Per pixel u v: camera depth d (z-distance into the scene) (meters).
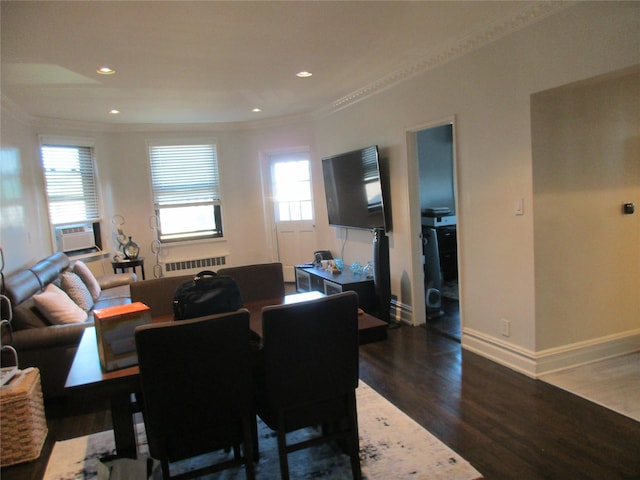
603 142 3.04
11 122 4.39
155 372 1.64
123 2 2.31
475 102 3.23
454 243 5.71
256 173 6.53
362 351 3.67
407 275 4.32
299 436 2.53
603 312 3.17
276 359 1.81
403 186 4.21
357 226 4.96
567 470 2.04
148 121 5.86
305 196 6.39
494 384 2.94
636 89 3.11
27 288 3.32
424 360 3.42
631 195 3.17
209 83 4.04
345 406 2.02
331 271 4.94
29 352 2.95
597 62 2.39
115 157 6.04
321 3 2.48
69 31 2.66
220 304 2.02
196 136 6.35
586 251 3.06
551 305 2.99
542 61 2.69
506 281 3.14
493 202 3.17
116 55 3.13
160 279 2.81
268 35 2.92
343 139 5.22
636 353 3.26
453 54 3.36
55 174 5.31
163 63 3.37
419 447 2.29
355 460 2.01
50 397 3.04
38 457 2.43
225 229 6.59
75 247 5.40
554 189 2.91
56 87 3.87
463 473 2.06
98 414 2.90
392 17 2.74
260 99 4.85
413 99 3.91
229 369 1.76
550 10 2.59
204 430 1.81
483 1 2.58
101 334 1.78
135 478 1.63
